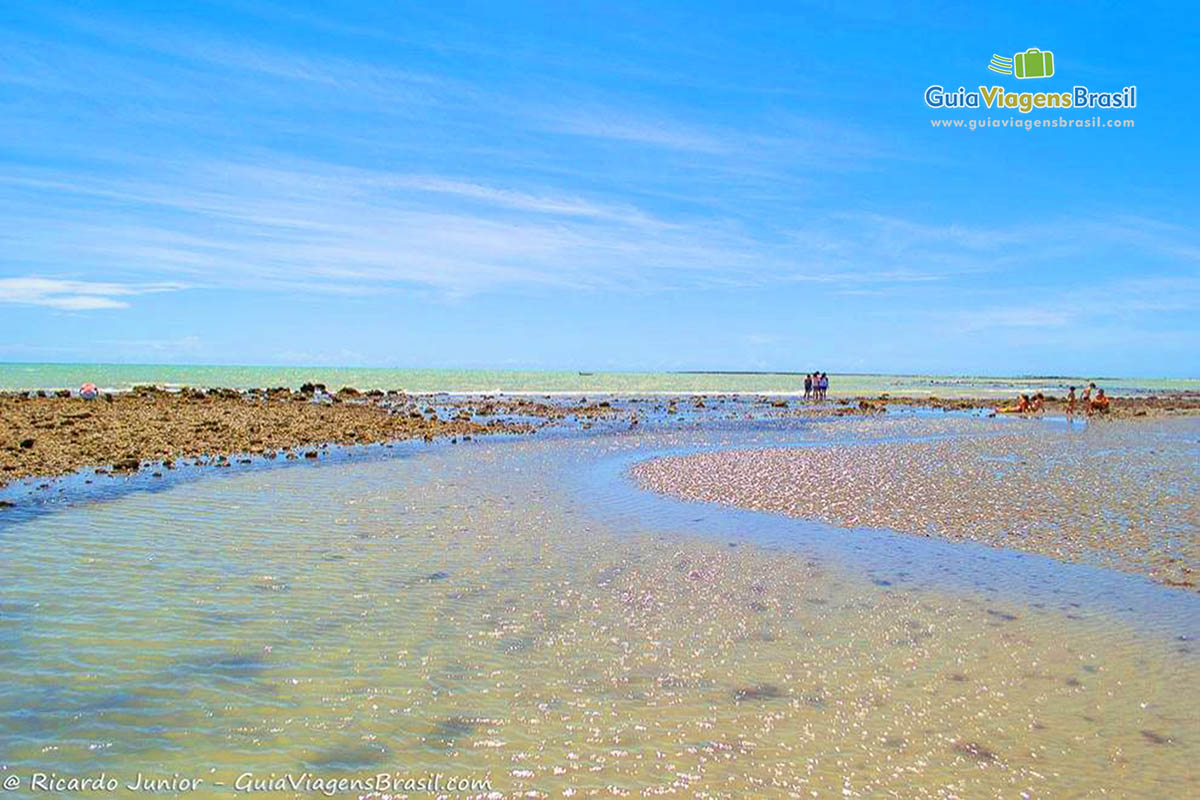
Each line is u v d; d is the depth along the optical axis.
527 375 185.50
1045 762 6.91
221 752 6.68
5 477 19.97
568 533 15.27
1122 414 57.00
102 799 5.93
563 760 6.72
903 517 17.38
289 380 116.56
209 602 10.48
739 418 50.88
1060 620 10.56
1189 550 14.43
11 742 6.71
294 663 8.57
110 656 8.59
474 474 22.95
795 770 6.67
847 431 41.09
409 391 85.44
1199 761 6.96
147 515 16.05
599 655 9.07
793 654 9.24
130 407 38.91
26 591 10.71
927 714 7.76
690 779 6.48
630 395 85.31
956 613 10.81
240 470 22.86
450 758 6.70
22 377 101.88
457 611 10.45
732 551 14.11
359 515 16.50
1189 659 9.23
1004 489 21.06
